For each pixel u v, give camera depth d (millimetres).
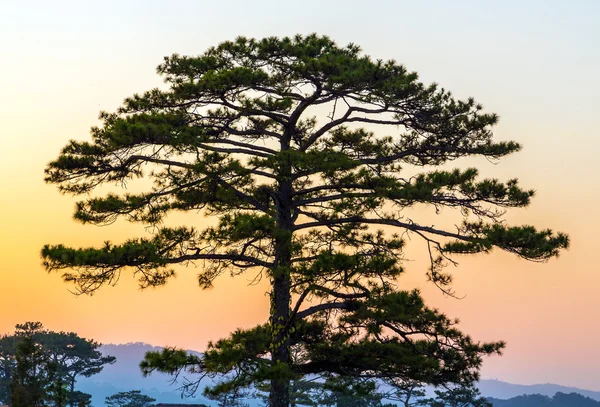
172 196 54438
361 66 51688
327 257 47406
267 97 52750
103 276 47750
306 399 126562
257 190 58094
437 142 56625
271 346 50156
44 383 72062
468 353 53156
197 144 50219
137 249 47406
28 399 70688
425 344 53781
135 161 52156
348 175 52312
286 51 54031
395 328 53000
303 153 51094
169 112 52500
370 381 56500
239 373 47719
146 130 48594
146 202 52562
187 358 45812
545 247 48750
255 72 51156
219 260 52656
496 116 55062
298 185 59625
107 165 52031
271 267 50781
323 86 53031
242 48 54531
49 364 73250
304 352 55938
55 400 72438
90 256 45812
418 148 56938
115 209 51062
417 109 54875
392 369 52875
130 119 50812
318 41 55219
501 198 51219
